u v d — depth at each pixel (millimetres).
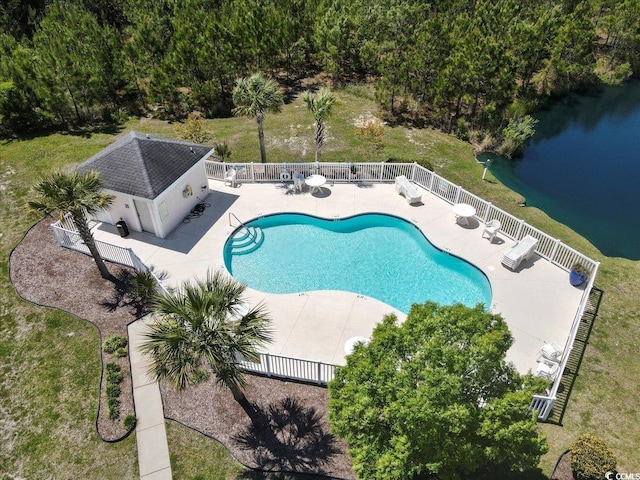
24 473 13633
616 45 47438
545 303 18672
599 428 14367
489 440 10484
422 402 9562
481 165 29641
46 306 18828
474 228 22750
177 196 22500
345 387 11305
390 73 33094
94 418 14914
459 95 33062
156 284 18594
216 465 13562
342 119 33875
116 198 21406
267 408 14953
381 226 23656
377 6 40625
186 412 14945
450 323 10992
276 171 25969
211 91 34094
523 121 32500
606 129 36875
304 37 40562
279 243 22375
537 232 20766
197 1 43125
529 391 10930
